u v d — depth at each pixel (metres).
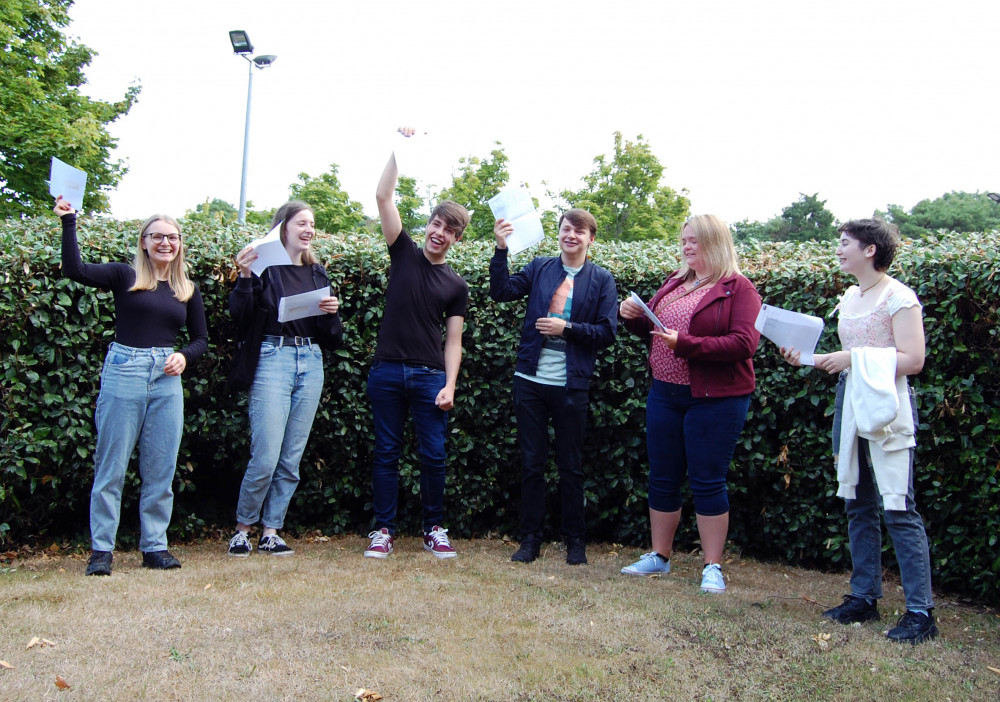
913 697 2.60
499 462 4.94
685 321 3.92
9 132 14.56
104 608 3.12
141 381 3.77
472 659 2.73
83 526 4.59
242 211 12.41
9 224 4.93
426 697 2.44
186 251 4.46
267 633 2.89
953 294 3.90
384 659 2.70
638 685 2.60
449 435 4.86
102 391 3.78
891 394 3.10
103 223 4.85
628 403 4.70
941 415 3.94
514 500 5.07
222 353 4.55
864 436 3.21
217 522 4.90
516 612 3.24
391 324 4.34
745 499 4.77
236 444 4.58
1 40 14.84
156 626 2.93
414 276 4.33
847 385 3.34
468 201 20.42
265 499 4.45
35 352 4.09
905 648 3.02
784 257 5.03
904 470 3.17
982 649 3.11
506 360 4.81
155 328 3.83
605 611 3.29
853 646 3.02
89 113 15.59
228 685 2.46
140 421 3.84
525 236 4.23
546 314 4.29
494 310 4.83
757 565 4.54
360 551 4.44
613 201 23.97
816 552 4.51
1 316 3.97
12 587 3.42
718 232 3.91
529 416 4.34
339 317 4.44
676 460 4.06
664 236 23.94
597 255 5.15
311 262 4.42
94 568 3.70
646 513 4.89
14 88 15.12
